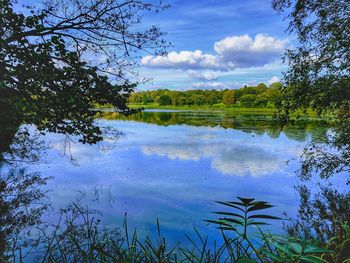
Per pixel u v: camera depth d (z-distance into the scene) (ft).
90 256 7.30
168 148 44.01
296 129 70.54
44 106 15.26
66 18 17.70
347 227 6.91
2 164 28.71
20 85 14.67
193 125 84.07
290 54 22.12
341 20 19.33
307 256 4.16
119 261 6.93
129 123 91.04
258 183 25.62
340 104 20.49
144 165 32.53
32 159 31.07
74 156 37.29
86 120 17.15
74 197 21.08
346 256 7.71
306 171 24.26
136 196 21.76
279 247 4.36
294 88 22.38
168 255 7.46
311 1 20.31
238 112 171.83
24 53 14.42
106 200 20.65
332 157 23.03
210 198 21.58
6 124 16.01
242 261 4.89
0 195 20.36
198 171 29.78
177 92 268.00
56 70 15.79
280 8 21.76
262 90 228.43
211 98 250.16
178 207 19.44
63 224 15.60
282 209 19.27
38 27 15.70
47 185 23.98
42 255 11.03
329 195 21.80
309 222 16.28
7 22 14.47
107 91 17.43
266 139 53.98
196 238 14.56
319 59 20.74
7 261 10.73
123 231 15.15
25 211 17.56
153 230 15.62
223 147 44.98
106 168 30.91
